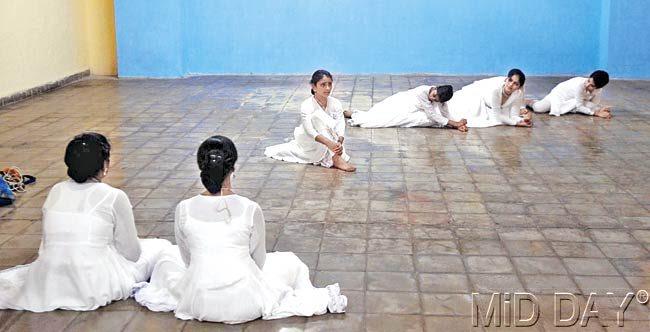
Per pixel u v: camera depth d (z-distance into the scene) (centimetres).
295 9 1130
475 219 500
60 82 1059
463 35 1124
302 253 442
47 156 672
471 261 429
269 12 1134
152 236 473
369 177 600
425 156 667
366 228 484
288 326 352
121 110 884
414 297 383
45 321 358
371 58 1143
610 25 1075
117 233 372
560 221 496
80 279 363
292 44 1145
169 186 579
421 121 775
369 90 1016
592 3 1101
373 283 400
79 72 1126
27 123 813
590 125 793
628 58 1084
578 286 396
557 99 839
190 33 1146
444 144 711
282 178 598
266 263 375
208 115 851
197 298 349
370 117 782
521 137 738
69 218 364
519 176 603
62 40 1074
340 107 628
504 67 1131
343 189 568
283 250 446
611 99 940
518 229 480
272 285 364
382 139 733
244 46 1148
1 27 904
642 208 521
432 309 370
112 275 371
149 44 1121
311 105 614
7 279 382
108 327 352
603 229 480
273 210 520
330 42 1141
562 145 705
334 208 523
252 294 350
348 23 1132
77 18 1125
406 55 1139
